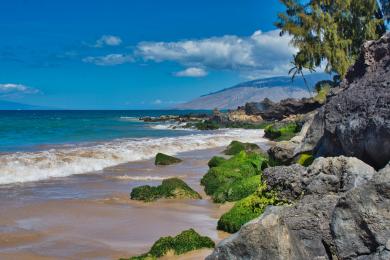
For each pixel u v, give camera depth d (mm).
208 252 9422
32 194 15781
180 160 24969
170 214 13469
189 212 13750
